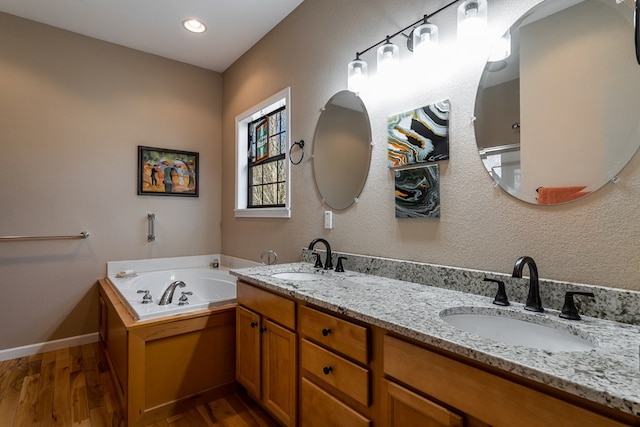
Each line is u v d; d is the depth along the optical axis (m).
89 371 2.37
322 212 2.23
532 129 1.24
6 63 2.58
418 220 1.64
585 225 1.12
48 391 2.09
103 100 2.97
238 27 2.77
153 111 3.23
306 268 2.10
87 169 2.89
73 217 2.82
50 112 2.73
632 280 1.02
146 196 3.18
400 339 1.03
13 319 2.59
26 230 2.63
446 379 0.89
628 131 1.03
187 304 2.12
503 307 1.17
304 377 1.46
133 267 3.10
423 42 1.50
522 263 1.09
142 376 1.82
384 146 1.81
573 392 0.64
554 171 1.19
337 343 1.27
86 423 1.79
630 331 0.93
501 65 1.33
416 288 1.50
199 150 3.50
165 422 1.84
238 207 3.28
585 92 1.12
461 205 1.46
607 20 1.08
